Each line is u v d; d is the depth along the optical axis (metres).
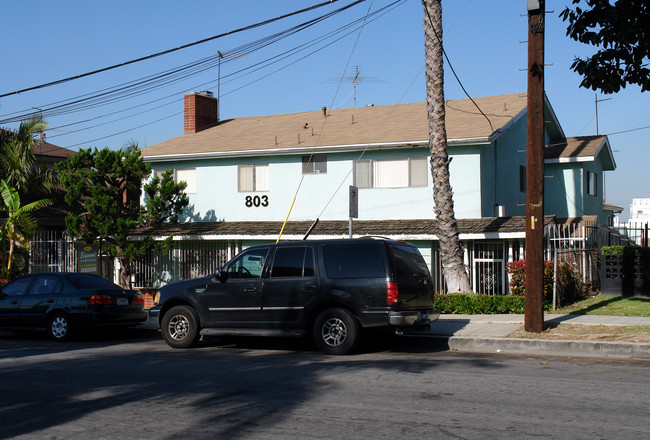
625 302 16.41
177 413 6.92
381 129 22.50
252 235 21.14
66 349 12.47
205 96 28.34
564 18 11.51
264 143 23.20
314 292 11.15
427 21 16.41
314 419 6.56
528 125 11.84
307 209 22.25
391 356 10.81
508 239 19.42
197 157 23.58
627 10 10.99
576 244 19.50
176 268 22.88
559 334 11.59
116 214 20.42
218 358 10.84
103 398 7.71
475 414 6.67
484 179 20.58
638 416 6.53
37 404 7.45
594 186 27.11
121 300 14.30
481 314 15.18
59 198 26.91
